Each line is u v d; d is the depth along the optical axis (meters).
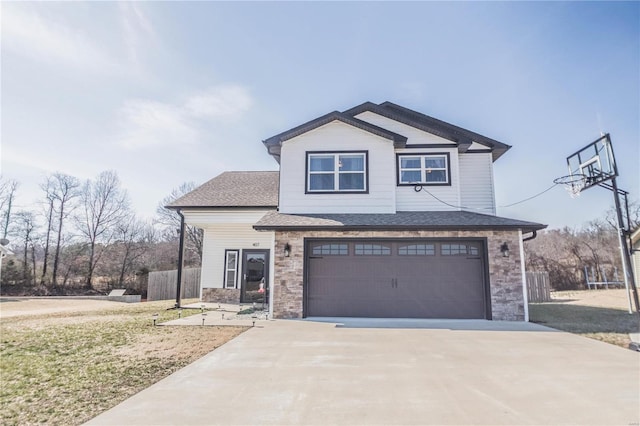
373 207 12.62
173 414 4.11
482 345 7.48
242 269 17.34
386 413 4.11
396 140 12.84
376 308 11.20
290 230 11.45
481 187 13.73
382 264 11.36
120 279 30.67
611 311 13.02
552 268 27.20
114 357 6.77
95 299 23.36
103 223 32.66
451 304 11.07
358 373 5.61
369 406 4.31
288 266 11.38
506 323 10.20
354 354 6.78
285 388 4.95
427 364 6.09
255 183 18.55
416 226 10.98
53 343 8.06
